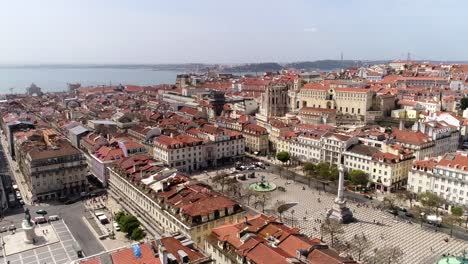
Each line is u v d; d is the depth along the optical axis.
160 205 174.88
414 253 170.00
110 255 109.94
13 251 169.62
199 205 162.00
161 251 104.06
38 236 184.25
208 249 141.75
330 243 177.25
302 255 115.44
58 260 162.38
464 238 185.75
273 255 114.25
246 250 121.50
